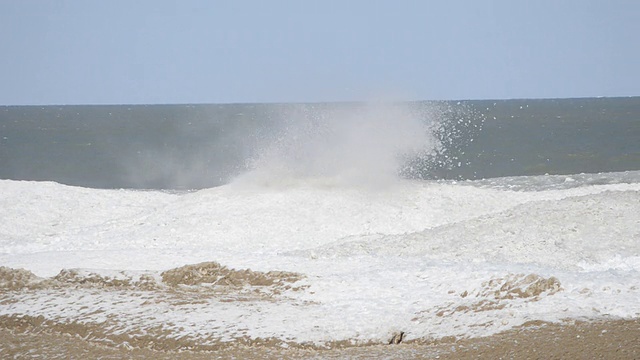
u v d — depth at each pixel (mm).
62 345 46062
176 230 88562
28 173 176250
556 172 162000
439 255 69438
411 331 46188
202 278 59094
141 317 49625
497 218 80750
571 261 64625
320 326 47344
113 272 59656
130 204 110812
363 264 65062
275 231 87875
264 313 50188
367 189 104625
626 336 42312
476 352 41969
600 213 76625
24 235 92500
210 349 44531
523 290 50781
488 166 171625
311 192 101125
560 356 40312
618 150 198125
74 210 105500
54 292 55906
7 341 47000
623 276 55219
